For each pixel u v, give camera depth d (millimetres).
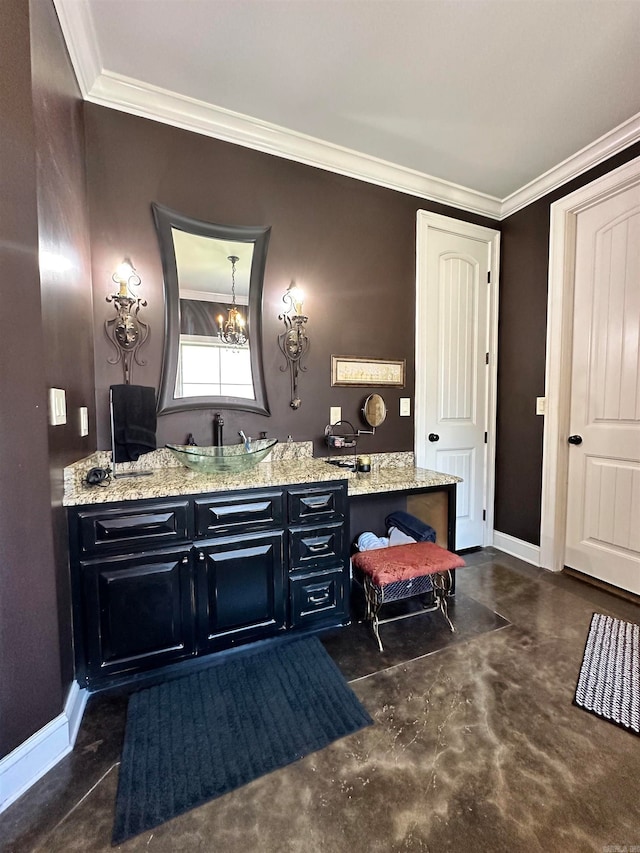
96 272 1852
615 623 1978
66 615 1362
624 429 2270
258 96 1885
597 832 998
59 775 1161
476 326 2900
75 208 1602
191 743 1267
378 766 1185
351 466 2227
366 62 1684
